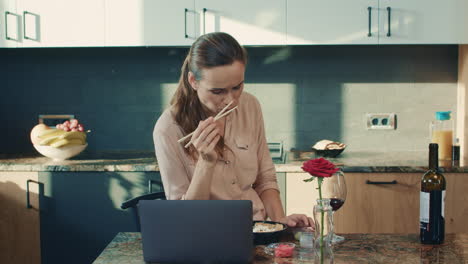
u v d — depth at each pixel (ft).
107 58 11.64
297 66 11.41
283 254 4.54
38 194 9.92
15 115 11.82
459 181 9.33
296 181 9.54
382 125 11.37
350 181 9.46
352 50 11.33
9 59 11.72
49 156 10.31
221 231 4.17
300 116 11.48
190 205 4.19
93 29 10.37
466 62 10.71
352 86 11.37
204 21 10.23
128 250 4.80
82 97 11.71
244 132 6.24
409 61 11.27
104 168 9.74
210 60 5.03
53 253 10.02
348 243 4.96
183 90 5.78
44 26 10.41
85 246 9.96
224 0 10.18
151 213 4.24
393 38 10.10
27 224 10.00
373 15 10.08
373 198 9.44
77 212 9.90
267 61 11.44
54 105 11.76
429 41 10.07
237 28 10.19
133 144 11.75
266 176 6.56
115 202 9.82
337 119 11.43
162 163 5.76
